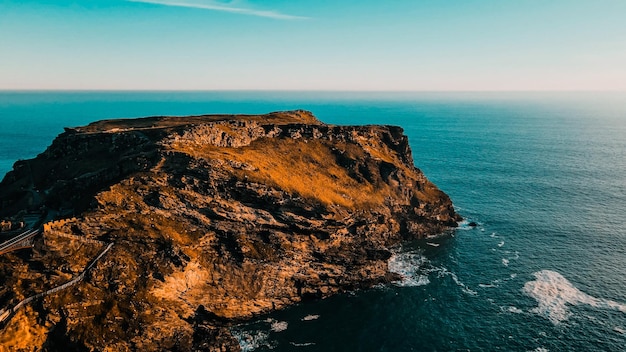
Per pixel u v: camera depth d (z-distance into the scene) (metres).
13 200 107.75
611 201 169.38
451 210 149.25
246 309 91.94
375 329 87.94
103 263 80.19
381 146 154.12
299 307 97.12
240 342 83.25
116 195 89.31
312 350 81.06
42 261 76.69
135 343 74.31
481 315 91.94
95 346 70.38
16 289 71.88
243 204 99.81
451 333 86.00
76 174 106.88
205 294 89.19
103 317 74.50
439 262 118.00
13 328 67.62
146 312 77.94
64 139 123.38
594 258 117.31
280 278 98.06
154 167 96.94
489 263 116.75
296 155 128.62
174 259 85.06
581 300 96.25
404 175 142.38
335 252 108.12
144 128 125.94
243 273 93.69
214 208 95.44
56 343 70.50
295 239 101.81
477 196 179.88
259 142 128.62
